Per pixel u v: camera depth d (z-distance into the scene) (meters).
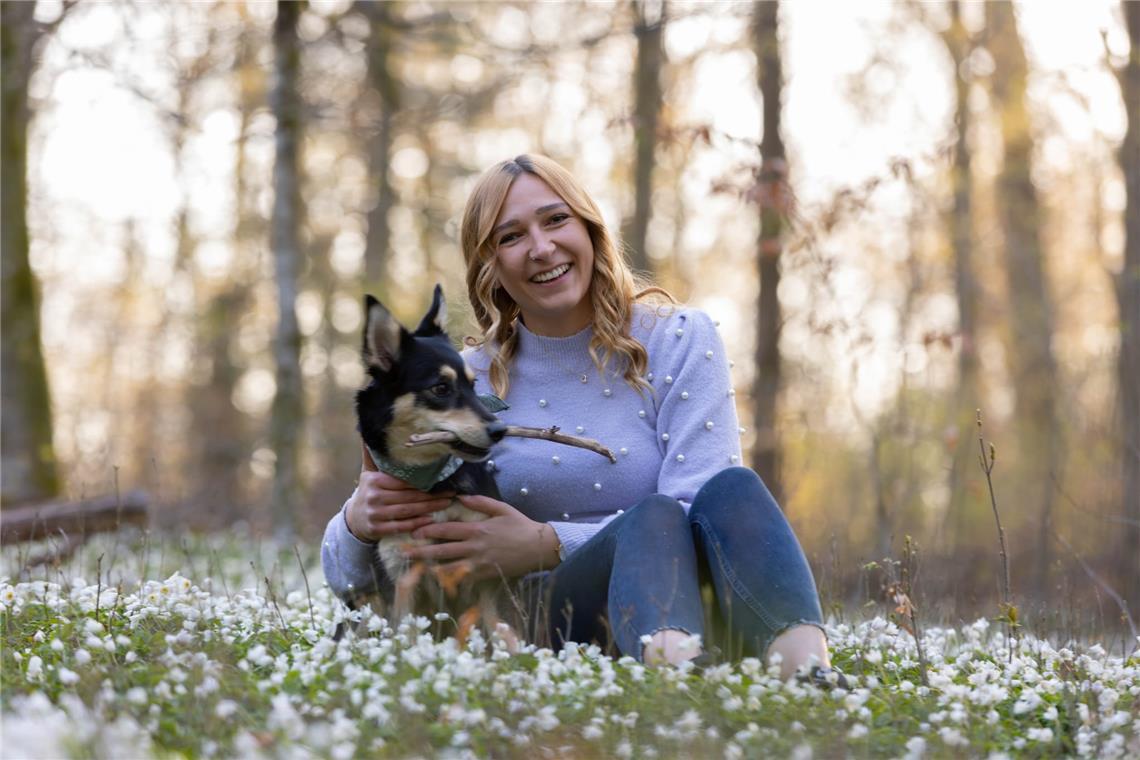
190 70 15.70
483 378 5.05
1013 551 11.41
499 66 15.95
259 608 4.96
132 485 21.25
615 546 4.13
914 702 3.80
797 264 11.16
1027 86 18.25
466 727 3.22
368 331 4.76
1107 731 3.52
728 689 3.44
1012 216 20.08
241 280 25.50
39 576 7.66
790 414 16.11
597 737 3.18
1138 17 12.02
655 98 15.77
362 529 4.71
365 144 21.70
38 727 2.97
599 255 4.89
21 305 15.31
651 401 4.82
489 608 4.46
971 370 18.48
